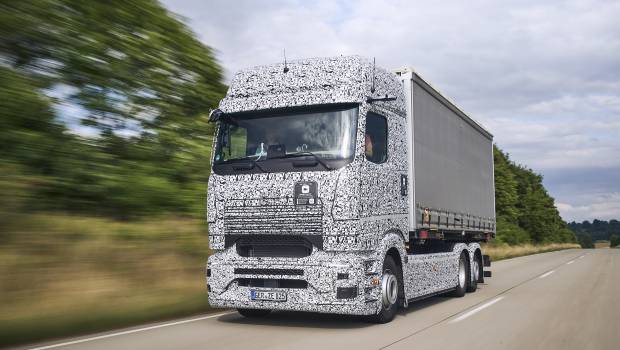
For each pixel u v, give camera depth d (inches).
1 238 340.8
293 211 312.8
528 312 391.5
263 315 370.6
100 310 326.6
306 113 324.2
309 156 314.5
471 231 560.7
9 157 377.7
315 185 310.0
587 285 598.5
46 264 345.4
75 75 432.5
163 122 516.7
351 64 330.0
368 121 327.0
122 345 261.6
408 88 387.5
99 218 423.8
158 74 507.2
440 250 490.9
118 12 467.8
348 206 306.2
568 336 298.2
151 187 466.3
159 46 506.3
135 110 485.4
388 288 339.3
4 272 319.9
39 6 398.9
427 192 414.0
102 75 451.8
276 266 314.7
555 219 3961.6
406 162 376.5
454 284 480.1
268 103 330.0
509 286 597.6
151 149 497.0
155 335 290.5
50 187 400.5
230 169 329.4
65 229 378.0
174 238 450.0
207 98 558.6
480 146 608.1
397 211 357.4
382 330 314.3
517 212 2635.3
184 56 540.1
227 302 324.5
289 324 335.0
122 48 467.5
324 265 307.3
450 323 341.4
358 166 311.1
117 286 368.8
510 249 1758.1
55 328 283.0
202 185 524.7
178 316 363.3
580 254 1777.8
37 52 406.9
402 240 363.9
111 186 437.1
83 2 438.3
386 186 342.6
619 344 277.4
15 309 304.2
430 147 427.8
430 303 452.4
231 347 261.1
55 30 411.2
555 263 1103.6
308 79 330.0
